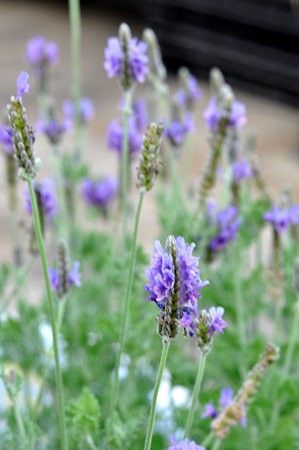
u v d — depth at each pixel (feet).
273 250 2.86
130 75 2.74
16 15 10.46
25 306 3.10
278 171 6.60
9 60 8.78
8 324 3.02
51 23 10.15
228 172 3.01
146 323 2.88
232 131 2.99
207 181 2.86
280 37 7.97
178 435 2.88
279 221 2.82
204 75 8.64
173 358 3.04
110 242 3.14
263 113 7.90
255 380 2.39
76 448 2.68
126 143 2.86
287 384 2.84
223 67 8.41
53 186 3.28
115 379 2.61
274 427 2.86
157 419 2.92
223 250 3.18
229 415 2.40
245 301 3.10
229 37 8.30
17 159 2.26
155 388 2.18
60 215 3.28
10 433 2.81
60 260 2.58
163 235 3.19
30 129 2.25
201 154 6.46
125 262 2.97
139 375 3.11
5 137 2.41
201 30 8.45
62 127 3.11
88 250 3.36
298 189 6.29
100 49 9.29
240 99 8.22
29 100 7.34
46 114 3.23
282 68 8.00
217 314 2.23
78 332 3.08
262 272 3.24
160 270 2.10
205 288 3.05
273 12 7.89
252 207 3.19
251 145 3.33
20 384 2.55
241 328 2.97
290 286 3.15
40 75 3.40
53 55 3.38
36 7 10.74
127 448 2.68
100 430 2.68
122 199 3.24
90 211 3.47
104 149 6.65
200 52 8.50
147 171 2.41
